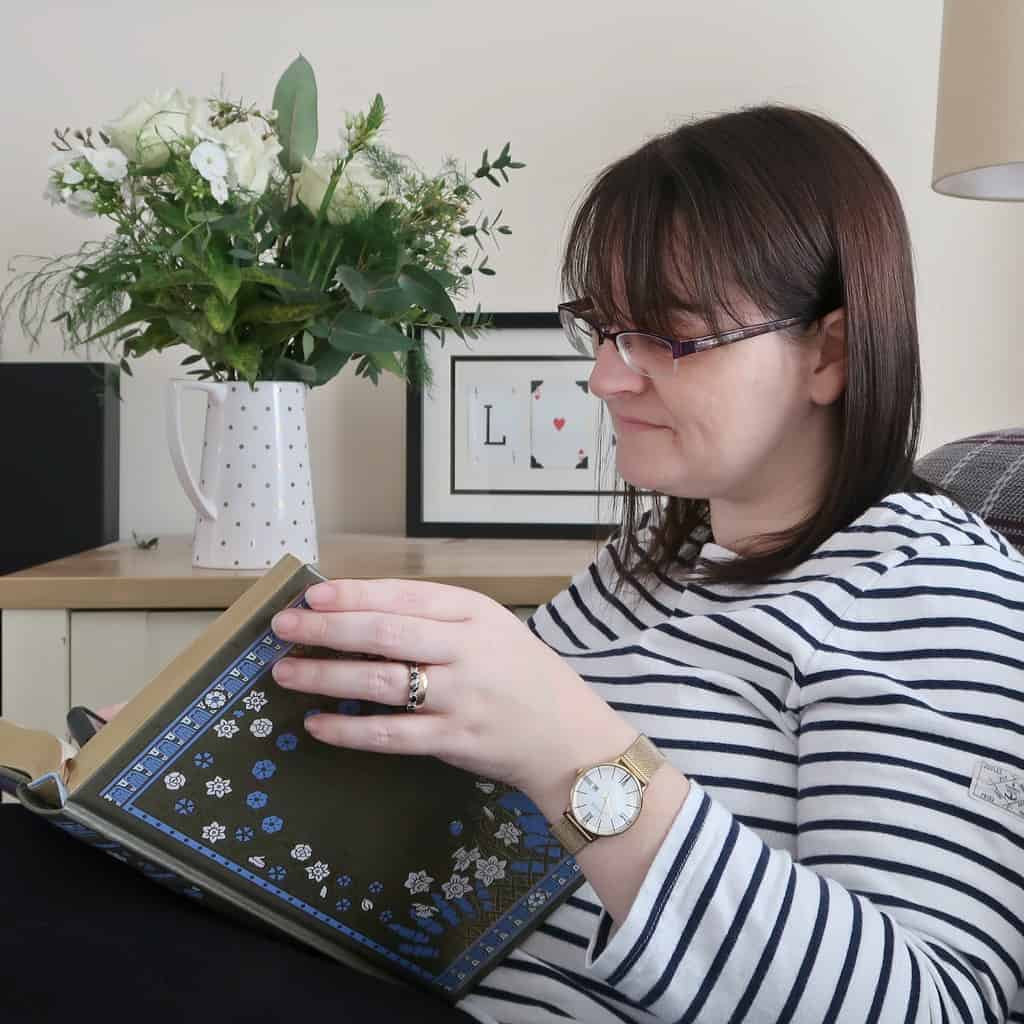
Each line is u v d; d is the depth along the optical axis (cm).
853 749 58
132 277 133
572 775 54
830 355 71
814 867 57
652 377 71
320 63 179
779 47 179
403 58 179
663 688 67
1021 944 54
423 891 63
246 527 133
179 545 164
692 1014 51
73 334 146
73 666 127
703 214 68
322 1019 54
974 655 59
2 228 177
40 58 177
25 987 54
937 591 62
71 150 127
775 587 71
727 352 69
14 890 64
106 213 128
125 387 181
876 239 70
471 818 62
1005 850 54
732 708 66
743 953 51
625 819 53
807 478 74
